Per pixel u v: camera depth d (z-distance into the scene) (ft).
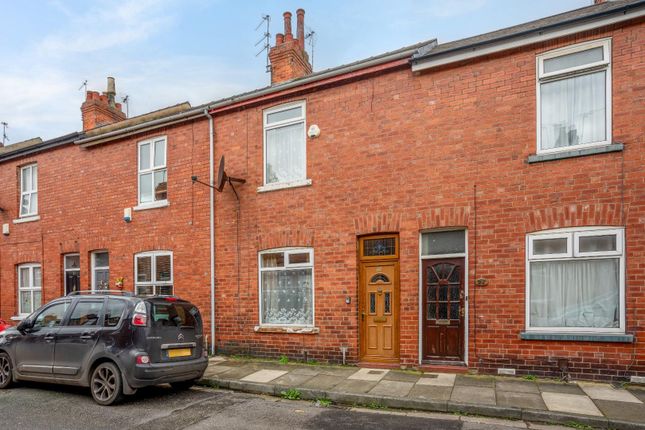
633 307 22.13
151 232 37.29
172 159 36.94
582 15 24.11
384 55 28.27
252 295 32.27
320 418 19.25
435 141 27.09
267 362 29.81
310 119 31.24
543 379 23.39
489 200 25.44
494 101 25.76
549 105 25.03
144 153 39.04
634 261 22.18
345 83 30.09
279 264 31.91
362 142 29.25
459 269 26.50
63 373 22.66
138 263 38.22
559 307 24.13
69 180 43.01
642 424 16.98
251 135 33.55
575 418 17.87
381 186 28.40
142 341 21.33
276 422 18.74
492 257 25.16
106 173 40.60
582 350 22.94
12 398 22.76
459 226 26.18
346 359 28.50
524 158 24.79
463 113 26.48
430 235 27.50
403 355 26.86
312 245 30.35
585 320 23.61
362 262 29.27
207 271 34.24
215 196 34.55
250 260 32.58
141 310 21.79
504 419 18.88
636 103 22.63
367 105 29.27
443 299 26.76
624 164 22.62
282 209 31.65
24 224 45.85
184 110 37.73
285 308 31.55
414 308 26.84
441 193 26.66
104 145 40.93
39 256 44.37
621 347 22.22
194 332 23.91
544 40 24.50
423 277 27.30
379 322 28.55
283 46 36.19
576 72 24.18
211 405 21.33
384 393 21.61
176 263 35.86
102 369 21.72
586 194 23.26
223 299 33.37
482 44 25.49
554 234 24.04
